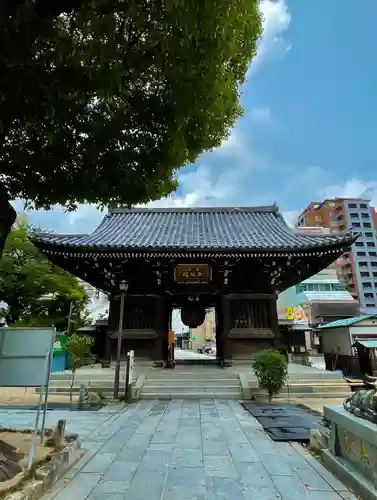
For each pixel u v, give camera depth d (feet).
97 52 13.39
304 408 33.22
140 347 55.01
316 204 277.44
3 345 17.98
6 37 11.82
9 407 34.35
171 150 19.35
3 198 15.44
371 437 12.94
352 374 56.34
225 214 75.92
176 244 53.26
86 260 53.16
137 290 56.70
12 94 13.02
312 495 13.75
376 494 12.36
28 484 12.97
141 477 15.80
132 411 32.19
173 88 16.48
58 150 18.07
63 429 19.15
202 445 21.03
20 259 73.77
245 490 14.26
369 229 247.09
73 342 45.52
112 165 19.19
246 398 39.06
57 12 12.72
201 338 211.82
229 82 18.86
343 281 225.76
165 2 12.21
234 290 56.24
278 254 51.67
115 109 17.35
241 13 14.19
